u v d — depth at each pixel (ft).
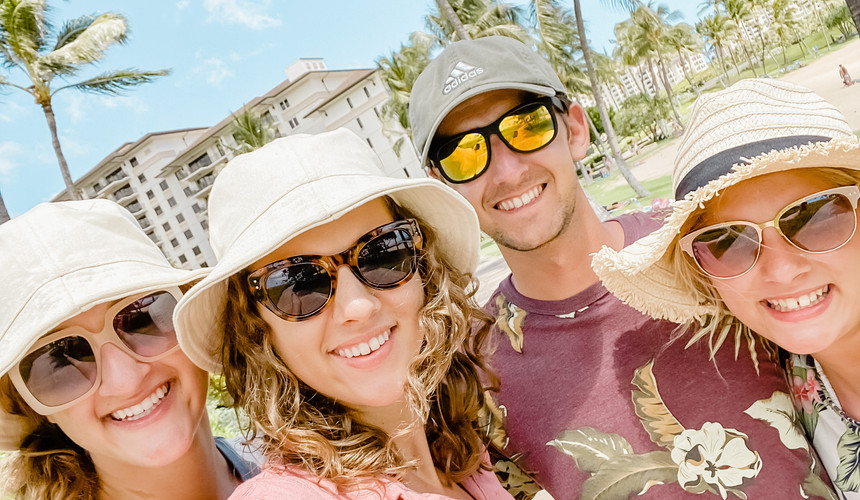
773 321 1.72
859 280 1.64
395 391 1.63
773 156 1.53
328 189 1.50
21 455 1.76
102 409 1.73
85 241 1.73
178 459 1.88
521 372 2.19
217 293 1.64
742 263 1.70
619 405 2.03
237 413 1.71
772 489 1.85
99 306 1.70
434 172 2.43
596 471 1.99
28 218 1.71
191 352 1.66
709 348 1.98
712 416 1.94
